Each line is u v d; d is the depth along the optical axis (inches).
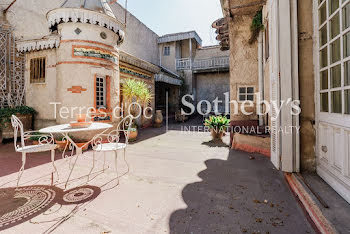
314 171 123.6
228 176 141.6
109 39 278.4
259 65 252.7
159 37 775.7
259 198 107.0
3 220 87.0
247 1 227.1
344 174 89.5
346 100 89.1
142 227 82.7
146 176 143.1
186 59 737.6
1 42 289.7
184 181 133.3
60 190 119.0
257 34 255.4
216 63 723.4
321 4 111.7
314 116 123.4
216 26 347.6
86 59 252.2
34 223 85.3
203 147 245.3
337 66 97.6
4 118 252.7
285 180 130.1
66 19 241.9
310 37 123.9
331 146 103.1
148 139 305.0
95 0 278.2
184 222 85.9
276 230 79.2
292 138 124.6
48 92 267.7
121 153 213.6
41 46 261.1
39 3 345.4
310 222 82.7
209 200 105.7
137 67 421.4
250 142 219.5
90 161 181.3
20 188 121.6
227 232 78.7
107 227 82.8
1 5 294.2
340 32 90.1
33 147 136.3
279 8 126.4
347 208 80.1
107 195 112.3
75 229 81.3
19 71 302.4
